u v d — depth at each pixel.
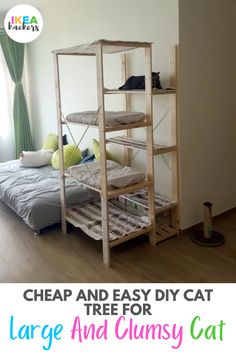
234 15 3.24
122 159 3.73
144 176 2.91
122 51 3.10
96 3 3.68
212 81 3.19
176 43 2.89
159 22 2.99
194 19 2.93
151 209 2.99
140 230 2.94
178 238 3.20
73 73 4.34
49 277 2.67
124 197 3.32
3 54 5.17
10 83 5.34
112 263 2.83
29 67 5.34
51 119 5.05
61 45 4.45
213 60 3.16
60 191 3.32
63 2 4.23
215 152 3.38
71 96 4.48
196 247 3.03
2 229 3.48
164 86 3.06
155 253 2.96
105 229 2.72
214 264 2.78
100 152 2.61
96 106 4.04
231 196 3.65
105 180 2.63
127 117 2.68
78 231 3.39
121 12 3.38
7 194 3.70
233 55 3.33
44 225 3.31
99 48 2.43
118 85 3.61
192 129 3.13
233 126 3.50
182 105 3.00
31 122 5.61
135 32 3.26
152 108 2.90
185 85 2.99
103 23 3.64
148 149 2.85
